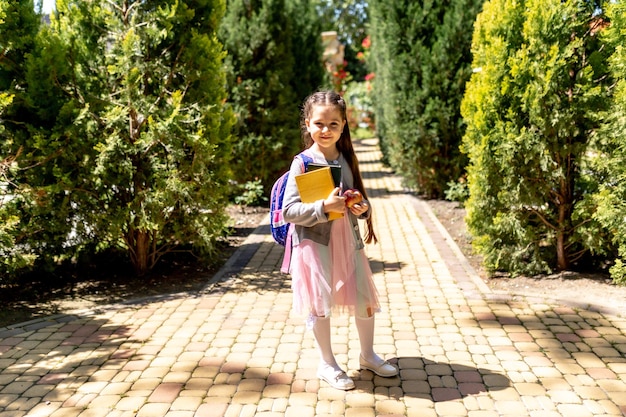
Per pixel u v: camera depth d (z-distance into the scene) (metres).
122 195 5.37
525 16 5.19
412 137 9.87
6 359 3.67
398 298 4.84
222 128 6.16
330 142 3.14
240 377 3.38
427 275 5.54
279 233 3.34
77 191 5.11
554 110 4.91
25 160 4.86
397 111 10.04
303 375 3.40
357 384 3.28
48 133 5.01
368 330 3.35
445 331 4.07
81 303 4.86
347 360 3.60
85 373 3.46
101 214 5.16
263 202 10.32
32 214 4.99
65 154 4.98
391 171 14.58
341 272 3.16
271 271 5.86
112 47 5.41
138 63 5.28
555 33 4.96
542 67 4.94
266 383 3.30
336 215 2.99
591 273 5.36
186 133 5.21
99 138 5.16
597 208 4.85
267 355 3.70
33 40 5.01
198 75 5.61
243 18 9.86
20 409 3.03
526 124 5.21
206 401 3.09
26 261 4.81
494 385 3.23
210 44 5.60
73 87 5.24
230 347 3.83
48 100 5.06
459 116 9.61
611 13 4.45
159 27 5.44
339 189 2.98
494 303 4.65
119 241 5.62
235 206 9.88
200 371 3.47
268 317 4.42
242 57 9.91
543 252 5.59
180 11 5.42
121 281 5.51
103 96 5.29
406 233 7.50
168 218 5.46
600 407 2.97
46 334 4.10
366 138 24.92
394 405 3.03
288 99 10.42
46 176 5.10
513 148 5.07
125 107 5.21
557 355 3.62
